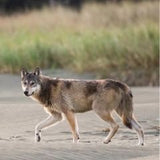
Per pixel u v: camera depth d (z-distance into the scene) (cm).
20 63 7562
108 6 9700
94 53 7356
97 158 3000
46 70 7444
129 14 9269
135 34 7450
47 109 3741
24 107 4753
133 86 6706
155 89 6203
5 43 8244
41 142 3481
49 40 8138
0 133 3847
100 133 3841
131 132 3878
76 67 7294
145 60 7031
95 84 3659
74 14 9825
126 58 7150
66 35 8344
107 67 7156
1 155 2992
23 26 9538
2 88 6191
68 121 3650
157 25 7831
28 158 2955
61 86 3691
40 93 3722
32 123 4147
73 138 3600
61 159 2961
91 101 3659
